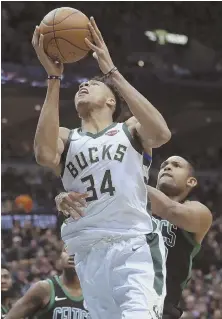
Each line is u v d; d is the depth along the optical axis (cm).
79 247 388
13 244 1498
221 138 2784
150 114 370
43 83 2262
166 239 475
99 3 2638
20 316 541
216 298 1341
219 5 2775
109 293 381
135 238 378
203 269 1521
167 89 2434
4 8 2481
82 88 409
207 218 482
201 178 2564
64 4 2578
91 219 380
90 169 382
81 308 539
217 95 2514
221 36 2727
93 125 399
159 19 2697
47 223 1823
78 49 379
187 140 2777
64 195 378
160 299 370
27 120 2480
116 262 376
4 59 2320
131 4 2684
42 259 1390
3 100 2291
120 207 378
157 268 375
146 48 2595
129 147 385
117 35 2592
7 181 2194
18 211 1797
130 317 356
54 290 544
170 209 465
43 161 384
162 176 505
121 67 2419
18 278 1225
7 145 2434
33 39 382
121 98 413
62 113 2356
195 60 2620
